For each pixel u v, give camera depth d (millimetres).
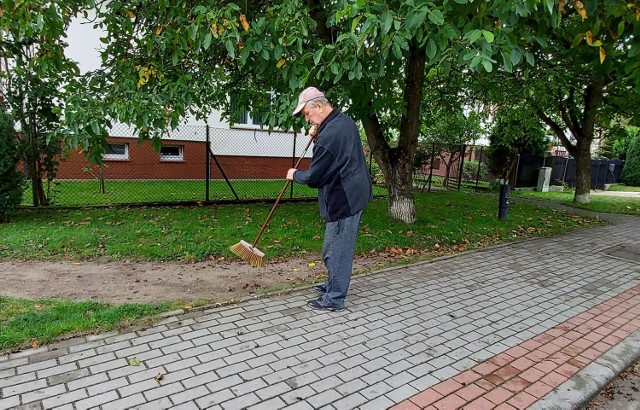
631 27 4582
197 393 2625
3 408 2393
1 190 6172
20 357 2920
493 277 5316
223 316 3750
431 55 4094
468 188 15773
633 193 18844
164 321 3582
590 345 3551
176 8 5297
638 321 4117
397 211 7688
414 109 7340
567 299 4664
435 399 2691
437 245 6625
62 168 10352
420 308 4188
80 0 5500
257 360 3053
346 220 3850
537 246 7168
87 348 3090
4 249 5156
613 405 2850
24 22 4719
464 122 15062
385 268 5379
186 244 5625
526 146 16656
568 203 12930
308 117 3811
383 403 2625
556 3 3703
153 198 9211
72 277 4496
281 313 3877
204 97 7207
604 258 6586
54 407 2422
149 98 5438
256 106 6855
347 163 3682
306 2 5918
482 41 3947
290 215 7906
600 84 9211
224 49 6102
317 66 5051
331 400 2625
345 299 4316
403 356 3223
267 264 5258
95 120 5266
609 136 14727
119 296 4047
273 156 13852
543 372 3082
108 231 6000
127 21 5914
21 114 6949
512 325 3898
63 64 5867
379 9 4035
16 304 3674
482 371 3062
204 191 10531
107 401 2498
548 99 11117
